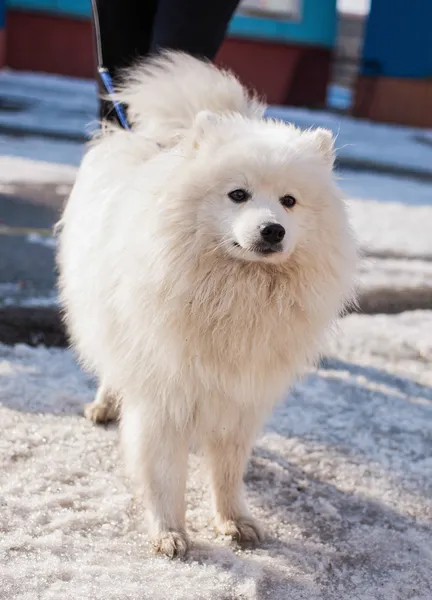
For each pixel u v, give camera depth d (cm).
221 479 298
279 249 258
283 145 279
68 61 1978
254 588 252
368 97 1986
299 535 298
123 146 316
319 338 287
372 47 1962
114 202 292
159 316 263
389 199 990
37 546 263
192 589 247
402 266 684
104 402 361
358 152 1388
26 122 1227
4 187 777
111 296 281
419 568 284
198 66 336
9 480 303
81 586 241
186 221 264
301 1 1964
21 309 483
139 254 264
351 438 382
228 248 264
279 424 386
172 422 279
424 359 496
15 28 1928
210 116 286
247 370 270
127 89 342
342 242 284
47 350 436
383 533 305
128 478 317
